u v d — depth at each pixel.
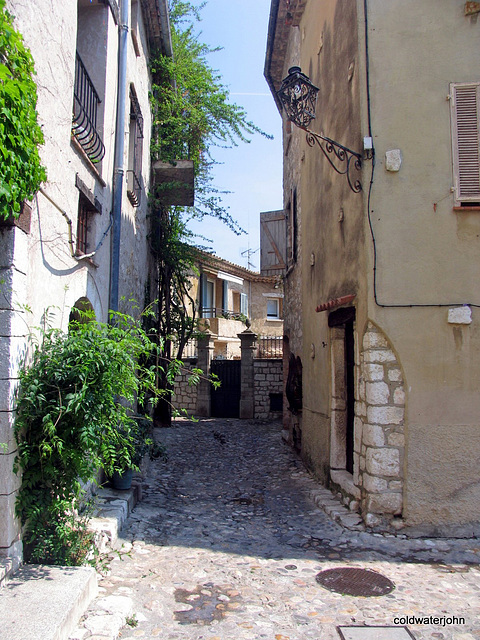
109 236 6.63
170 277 12.64
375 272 5.60
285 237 12.21
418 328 5.57
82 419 3.83
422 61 5.81
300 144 10.05
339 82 6.79
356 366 6.00
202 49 13.47
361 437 5.78
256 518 6.07
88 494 5.50
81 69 5.56
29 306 3.91
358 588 4.14
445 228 5.65
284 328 12.65
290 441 11.25
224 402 17.23
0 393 3.56
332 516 5.94
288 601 3.90
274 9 10.75
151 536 5.29
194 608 3.75
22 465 3.68
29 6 3.83
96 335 4.17
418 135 5.73
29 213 3.80
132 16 8.41
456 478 5.44
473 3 5.80
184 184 11.23
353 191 5.92
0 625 2.84
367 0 5.89
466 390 5.53
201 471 8.92
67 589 3.34
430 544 5.16
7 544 3.55
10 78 3.27
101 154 6.11
